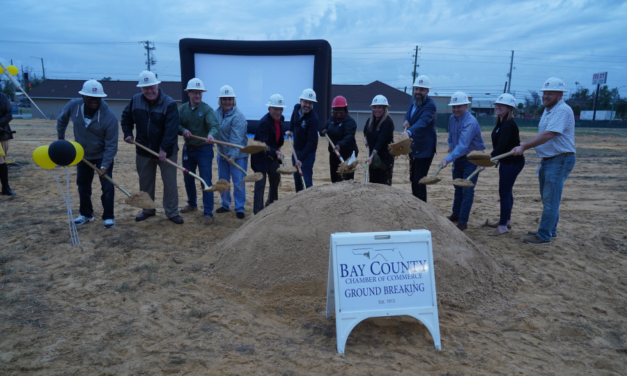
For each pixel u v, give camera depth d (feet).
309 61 45.65
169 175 20.17
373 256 10.85
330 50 47.60
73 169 36.37
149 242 17.75
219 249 15.64
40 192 27.25
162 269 14.88
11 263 15.15
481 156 18.12
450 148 21.53
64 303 12.33
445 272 13.19
